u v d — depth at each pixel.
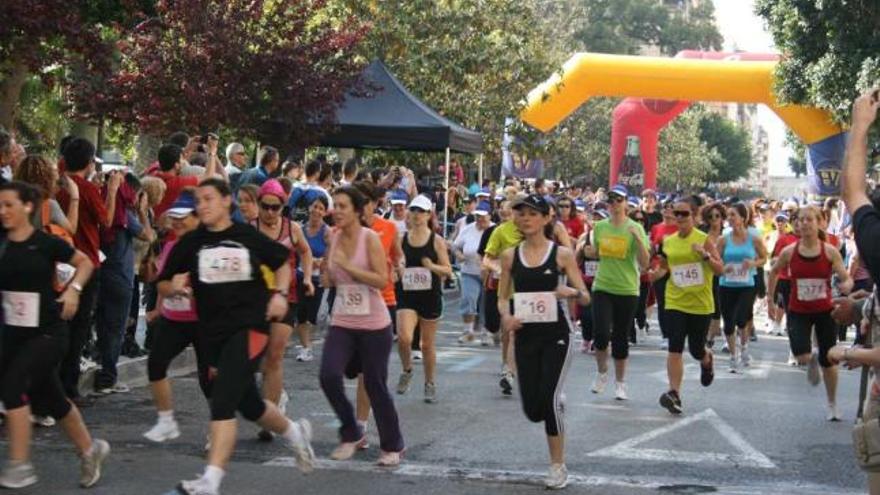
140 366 13.34
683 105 42.97
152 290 13.66
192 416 11.16
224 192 7.93
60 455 9.23
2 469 8.59
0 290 7.89
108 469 8.84
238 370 7.70
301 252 10.74
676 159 87.81
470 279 18.12
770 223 25.03
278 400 9.98
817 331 12.16
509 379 13.12
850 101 34.53
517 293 8.73
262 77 20.22
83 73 19.95
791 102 35.03
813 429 11.54
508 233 14.91
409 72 30.16
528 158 34.56
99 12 21.41
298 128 20.78
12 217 7.82
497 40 31.28
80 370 11.78
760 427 11.55
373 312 9.12
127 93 19.78
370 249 9.06
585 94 33.53
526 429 11.04
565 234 12.45
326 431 10.74
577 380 14.50
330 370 9.04
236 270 7.84
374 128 22.03
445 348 17.53
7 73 19.12
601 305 13.01
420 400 12.65
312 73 20.66
